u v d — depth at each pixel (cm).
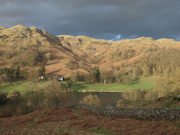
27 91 14238
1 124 2881
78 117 3200
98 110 3447
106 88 18288
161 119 2370
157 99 4275
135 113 2736
